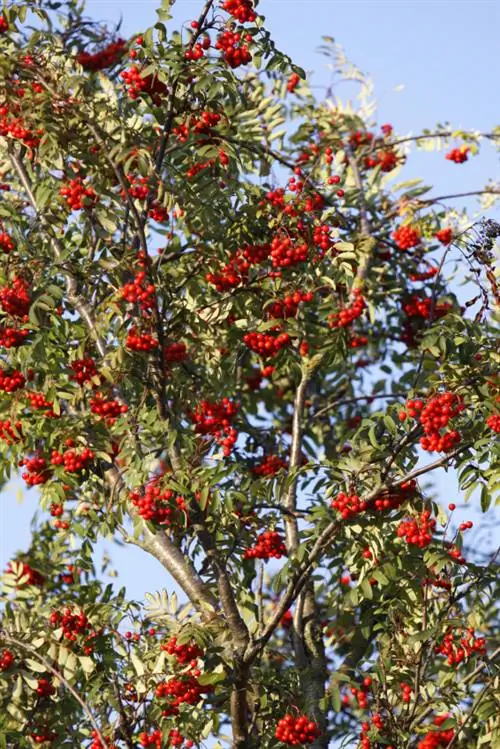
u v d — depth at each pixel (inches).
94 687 333.4
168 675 327.9
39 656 331.3
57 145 349.1
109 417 348.2
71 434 338.0
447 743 344.2
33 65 352.2
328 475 356.5
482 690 327.9
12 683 343.9
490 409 309.0
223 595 337.4
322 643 406.9
